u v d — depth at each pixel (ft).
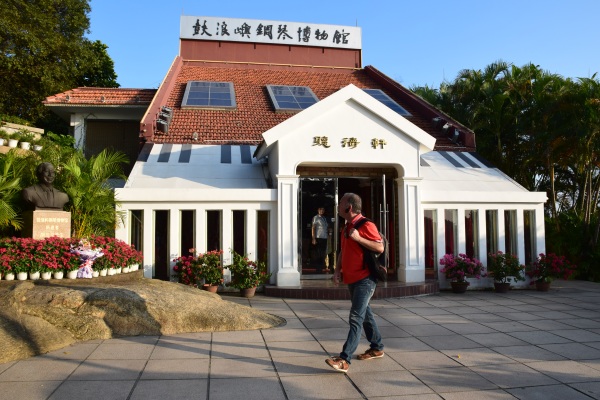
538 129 51.21
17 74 66.69
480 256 39.55
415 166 37.81
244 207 36.04
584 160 48.08
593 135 46.65
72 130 60.59
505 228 40.98
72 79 75.20
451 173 43.68
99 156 35.40
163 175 38.14
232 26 75.87
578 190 58.34
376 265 17.15
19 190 30.12
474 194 39.37
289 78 70.08
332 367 16.62
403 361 18.37
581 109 46.44
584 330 24.00
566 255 49.67
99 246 28.76
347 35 78.79
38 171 29.63
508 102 57.06
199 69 70.03
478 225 39.81
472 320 26.45
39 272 26.11
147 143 44.45
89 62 72.95
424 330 23.85
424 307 30.63
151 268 34.81
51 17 65.62
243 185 37.93
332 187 41.16
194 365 17.51
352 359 18.54
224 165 41.06
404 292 34.83
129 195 34.58
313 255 40.91
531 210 41.06
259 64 73.41
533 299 34.30
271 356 18.80
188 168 39.73
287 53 77.20
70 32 68.39
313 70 74.69
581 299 34.35
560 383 16.05
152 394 14.57
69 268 26.50
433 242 39.45
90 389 14.89
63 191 32.32
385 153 37.32
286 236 35.35
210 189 35.42
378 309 29.81
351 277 17.44
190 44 75.15
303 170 40.55
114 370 16.79
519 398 14.69
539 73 55.83
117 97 58.23
